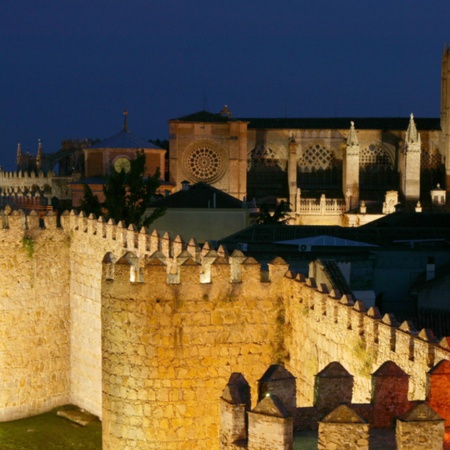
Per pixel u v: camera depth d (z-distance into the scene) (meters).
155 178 104.25
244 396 27.34
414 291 65.25
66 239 65.81
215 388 41.50
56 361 66.12
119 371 41.41
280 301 42.22
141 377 41.06
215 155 196.50
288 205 186.50
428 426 19.61
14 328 64.62
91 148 179.88
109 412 41.88
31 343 65.19
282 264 42.28
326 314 37.12
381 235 89.00
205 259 43.41
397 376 25.11
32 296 65.06
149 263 40.72
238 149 196.25
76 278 65.06
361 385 33.19
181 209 107.31
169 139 195.62
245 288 41.81
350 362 34.25
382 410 25.08
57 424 62.94
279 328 42.16
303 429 26.36
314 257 70.56
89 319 63.19
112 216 99.56
